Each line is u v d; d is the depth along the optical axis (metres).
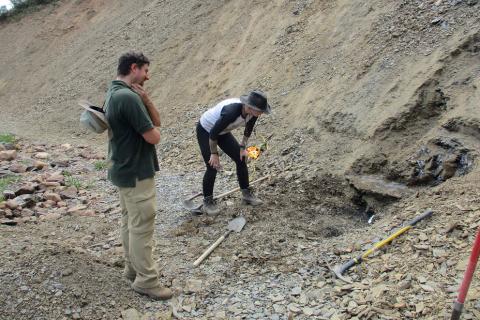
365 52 7.97
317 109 7.81
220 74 11.09
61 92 15.92
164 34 14.17
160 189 7.30
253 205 6.05
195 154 8.88
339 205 6.12
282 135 7.96
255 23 11.46
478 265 3.94
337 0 9.75
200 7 13.87
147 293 4.18
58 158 9.66
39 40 20.73
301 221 5.69
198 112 10.53
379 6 8.55
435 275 3.99
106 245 5.43
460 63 6.50
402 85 6.81
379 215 5.64
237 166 5.90
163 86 12.36
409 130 6.32
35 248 4.40
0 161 9.24
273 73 9.65
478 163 5.34
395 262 4.28
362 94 7.25
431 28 7.36
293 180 6.71
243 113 5.41
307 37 9.65
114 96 3.72
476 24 6.81
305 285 4.29
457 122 5.81
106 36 17.11
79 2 21.11
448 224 4.54
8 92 19.08
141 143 3.85
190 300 4.20
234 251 5.02
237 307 4.07
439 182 5.69
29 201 6.79
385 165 6.21
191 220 5.95
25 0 23.78
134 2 17.86
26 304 3.81
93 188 7.73
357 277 4.25
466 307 3.54
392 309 3.70
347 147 6.80
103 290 4.11
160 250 5.17
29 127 14.01
